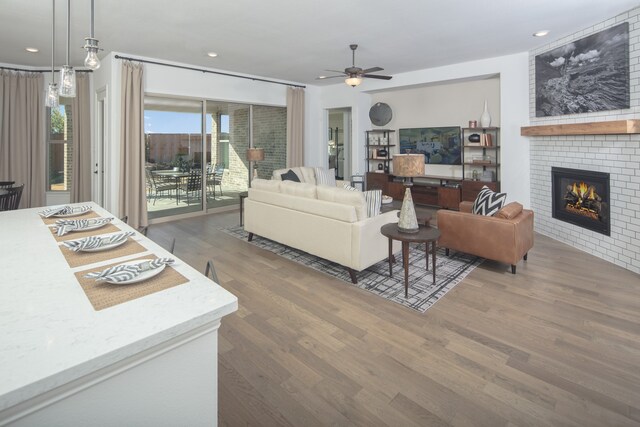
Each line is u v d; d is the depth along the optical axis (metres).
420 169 3.25
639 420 1.68
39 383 0.69
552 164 4.86
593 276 3.50
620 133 3.65
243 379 1.99
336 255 3.48
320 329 2.53
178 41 4.74
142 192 5.59
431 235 3.09
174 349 0.93
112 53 5.20
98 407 0.81
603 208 3.99
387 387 1.93
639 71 3.59
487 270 3.69
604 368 2.07
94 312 0.97
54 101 2.32
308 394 1.87
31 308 0.99
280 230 4.17
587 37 4.17
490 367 2.09
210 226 5.73
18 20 3.93
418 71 6.57
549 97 4.83
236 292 3.17
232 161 6.98
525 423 1.67
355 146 7.83
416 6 3.62
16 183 5.79
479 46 5.00
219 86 6.47
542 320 2.64
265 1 3.47
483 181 6.15
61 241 1.71
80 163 6.17
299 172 6.68
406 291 3.08
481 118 6.37
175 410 0.95
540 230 5.16
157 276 1.24
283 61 5.85
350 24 4.12
